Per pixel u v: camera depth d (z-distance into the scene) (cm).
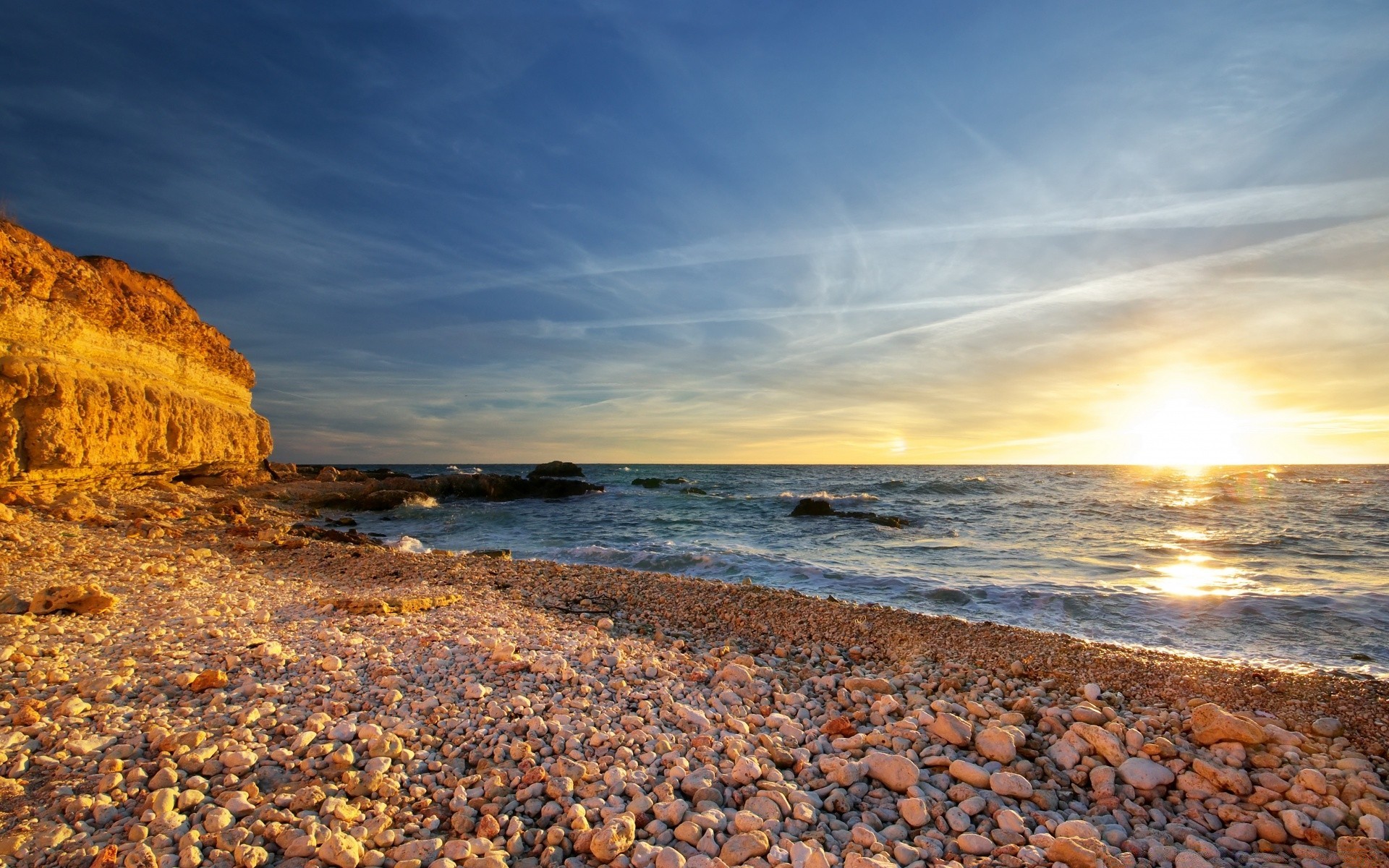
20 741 401
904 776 426
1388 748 483
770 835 356
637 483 5062
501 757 431
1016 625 1009
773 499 3734
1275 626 970
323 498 3031
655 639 845
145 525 1419
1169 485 4881
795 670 723
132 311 2050
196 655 581
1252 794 431
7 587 802
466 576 1216
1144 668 679
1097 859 339
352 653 624
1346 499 3391
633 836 343
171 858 301
